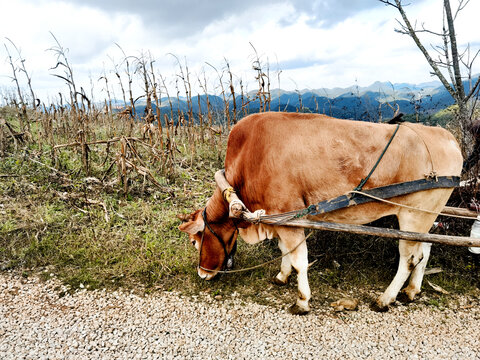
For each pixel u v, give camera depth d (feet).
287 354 8.70
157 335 9.35
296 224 9.56
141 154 23.71
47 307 10.46
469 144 13.74
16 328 9.46
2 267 12.23
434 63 15.34
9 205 15.62
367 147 9.41
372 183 9.37
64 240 13.85
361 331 9.60
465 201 12.03
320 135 9.64
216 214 11.29
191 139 25.59
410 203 9.61
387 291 10.48
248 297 11.30
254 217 9.38
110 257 13.17
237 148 10.89
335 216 10.18
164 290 11.59
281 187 9.85
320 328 9.73
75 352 8.63
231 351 8.79
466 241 8.72
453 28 14.29
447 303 10.81
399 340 9.21
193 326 9.76
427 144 9.54
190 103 25.64
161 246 13.85
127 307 10.59
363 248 13.46
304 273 10.22
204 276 11.93
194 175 21.62
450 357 8.54
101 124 32.89
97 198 17.06
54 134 27.32
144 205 16.94
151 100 21.59
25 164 19.49
